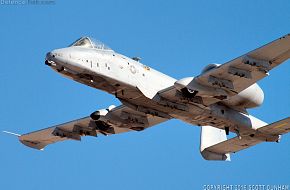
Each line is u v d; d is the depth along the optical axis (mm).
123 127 109750
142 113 108750
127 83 99000
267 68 96250
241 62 95375
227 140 114625
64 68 95875
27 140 121938
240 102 106875
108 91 100500
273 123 108375
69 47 97688
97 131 117688
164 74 105438
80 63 95812
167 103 102250
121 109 107812
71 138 118750
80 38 99750
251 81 99000
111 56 99125
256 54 94375
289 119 106938
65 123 117250
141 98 101375
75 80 98438
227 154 119438
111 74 97875
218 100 102375
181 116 106188
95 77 97875
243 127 110312
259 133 111375
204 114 106000
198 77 98062
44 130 118688
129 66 100125
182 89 100188
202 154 118188
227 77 98438
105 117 107812
